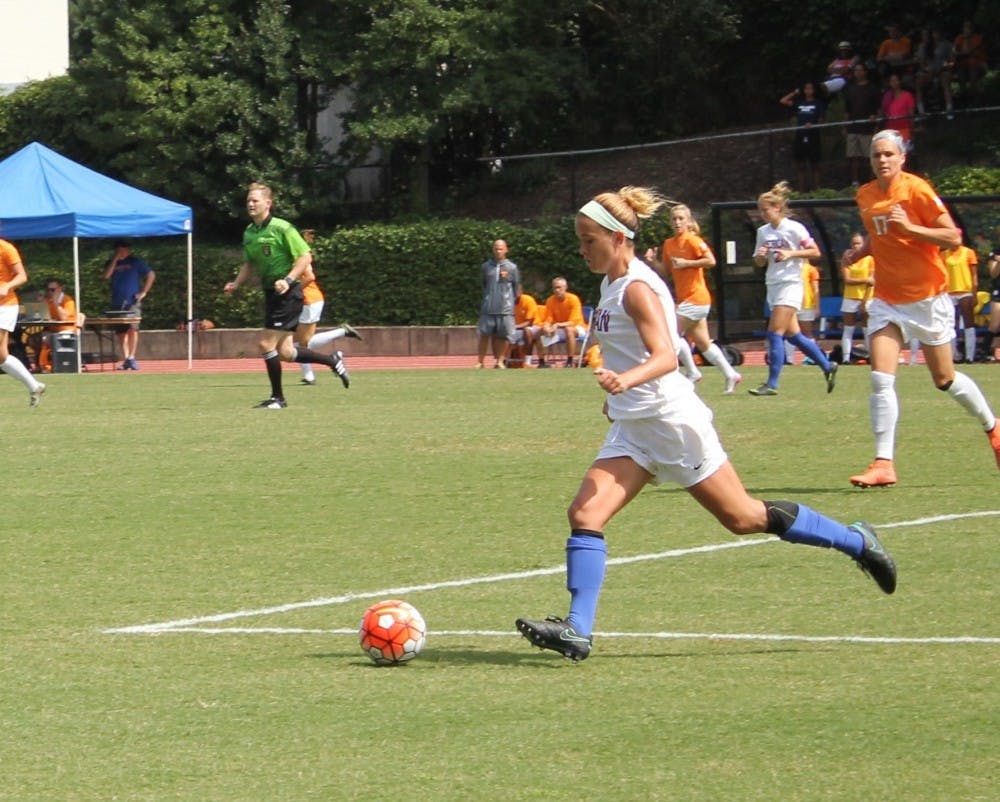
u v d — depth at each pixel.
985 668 22.34
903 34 145.62
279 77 138.75
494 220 140.38
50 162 107.94
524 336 106.31
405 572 30.36
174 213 109.25
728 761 18.27
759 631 24.91
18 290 137.62
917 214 38.78
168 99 139.50
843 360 98.44
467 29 139.38
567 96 143.75
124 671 22.91
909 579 28.72
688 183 135.00
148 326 136.38
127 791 17.52
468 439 53.38
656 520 35.66
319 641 24.75
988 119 126.38
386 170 146.38
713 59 155.00
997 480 41.31
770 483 41.44
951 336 39.53
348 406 68.62
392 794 17.25
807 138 129.75
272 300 68.19
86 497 40.91
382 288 132.88
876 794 17.09
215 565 31.33
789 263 69.69
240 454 49.91
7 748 19.14
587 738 19.23
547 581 29.30
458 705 20.81
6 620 26.44
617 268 23.17
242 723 20.09
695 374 72.81
